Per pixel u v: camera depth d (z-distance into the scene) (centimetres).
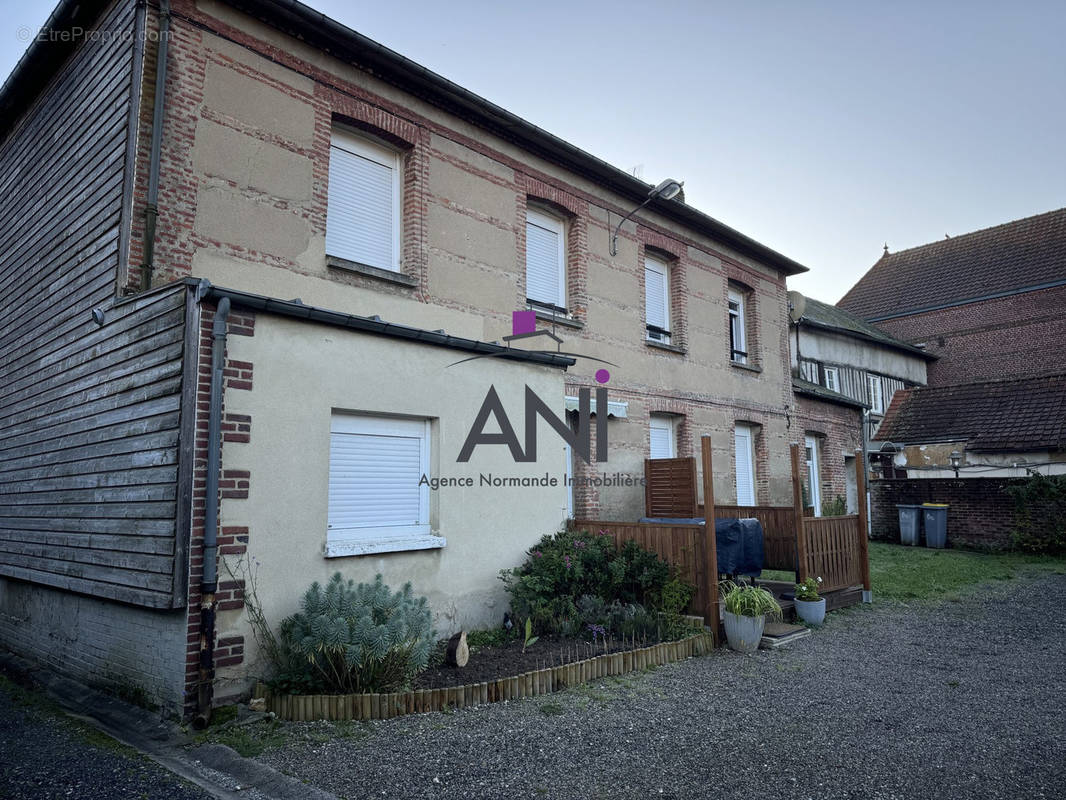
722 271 1424
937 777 421
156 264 652
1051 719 526
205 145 700
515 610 756
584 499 1052
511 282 999
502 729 497
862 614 930
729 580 866
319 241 783
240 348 566
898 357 2516
